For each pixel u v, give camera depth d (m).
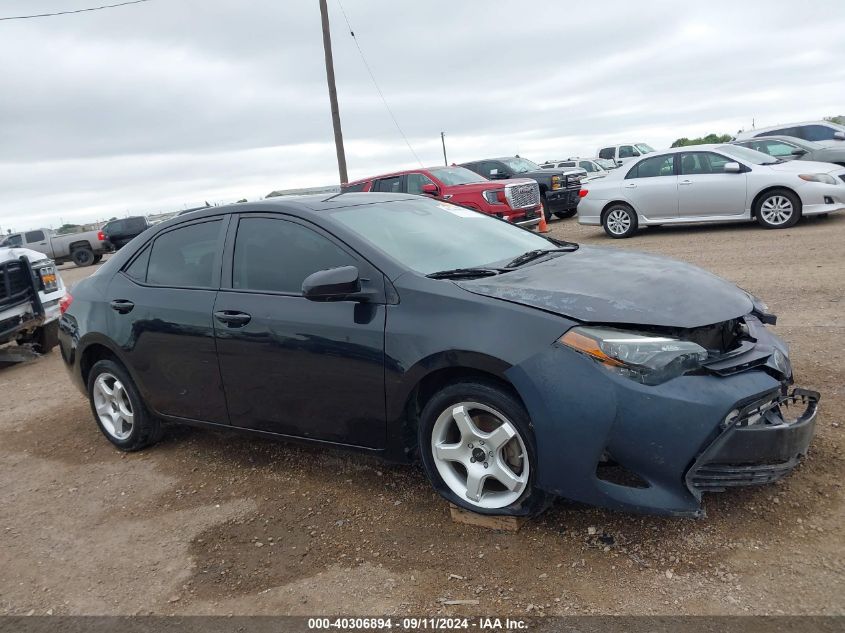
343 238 3.71
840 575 2.71
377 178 15.28
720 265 8.95
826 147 14.93
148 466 4.71
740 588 2.71
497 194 13.41
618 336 2.92
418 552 3.24
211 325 4.09
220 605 3.05
